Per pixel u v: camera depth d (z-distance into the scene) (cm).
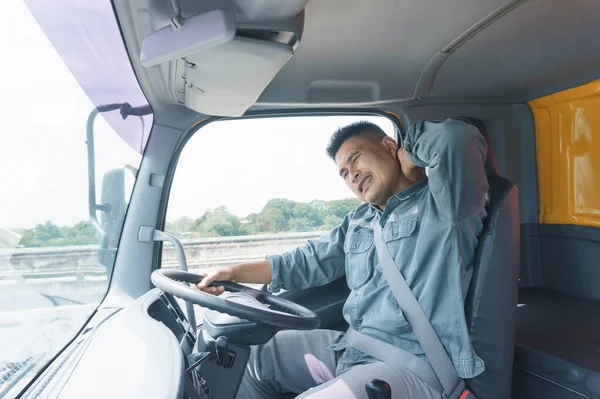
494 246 147
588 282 243
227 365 125
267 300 159
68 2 107
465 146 136
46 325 108
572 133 240
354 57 172
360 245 179
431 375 145
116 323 121
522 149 260
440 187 140
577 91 228
